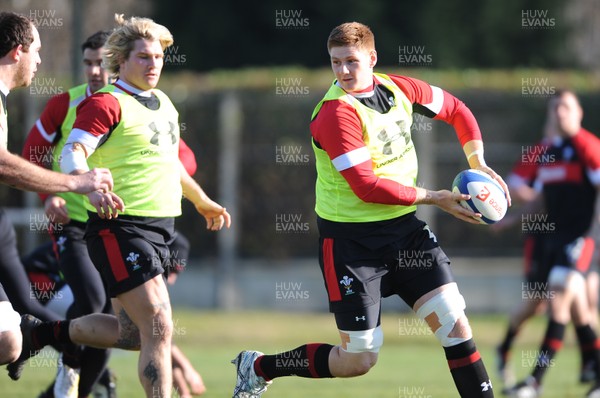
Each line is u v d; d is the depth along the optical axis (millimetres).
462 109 22453
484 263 55688
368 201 20297
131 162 21281
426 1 89938
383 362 38969
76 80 44938
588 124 56969
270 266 56844
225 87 57094
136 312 20938
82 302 24391
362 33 20609
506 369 33438
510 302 55688
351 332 20812
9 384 31047
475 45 93688
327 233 21125
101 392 25828
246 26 92250
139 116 21328
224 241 56531
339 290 20875
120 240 21094
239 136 56812
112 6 67062
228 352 42219
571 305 31828
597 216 32688
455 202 20891
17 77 20719
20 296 24859
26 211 52406
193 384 25453
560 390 31906
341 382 32594
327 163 21047
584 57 98688
